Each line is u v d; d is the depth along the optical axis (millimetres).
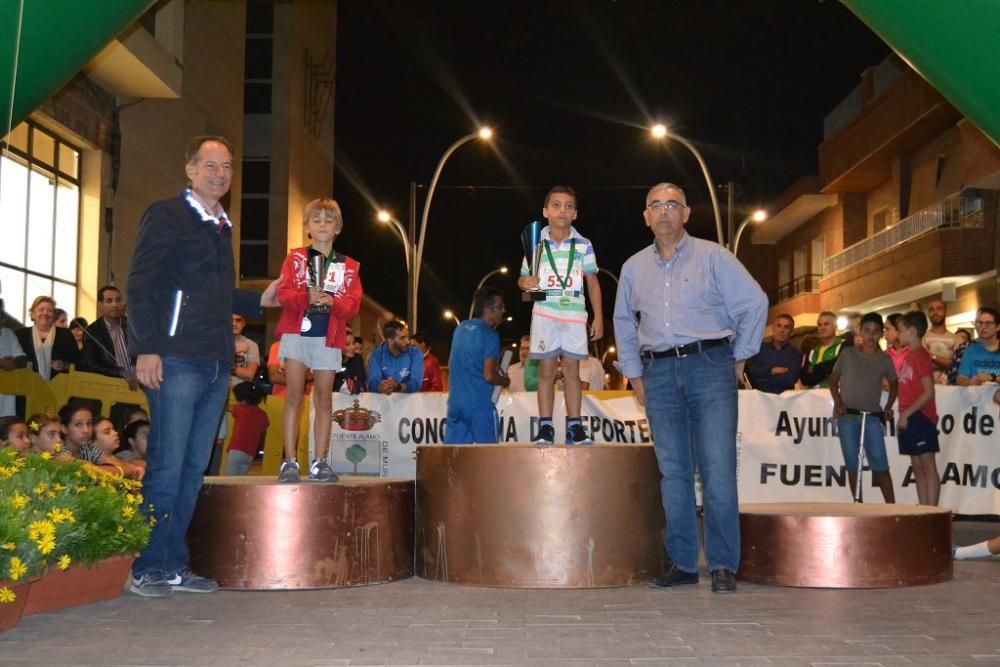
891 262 30328
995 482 10195
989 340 10430
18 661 4121
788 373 11172
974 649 4320
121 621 5000
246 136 32188
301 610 5316
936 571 6227
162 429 5777
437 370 13477
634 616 5137
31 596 5176
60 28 5965
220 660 4148
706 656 4195
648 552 6297
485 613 5230
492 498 6164
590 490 6148
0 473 5250
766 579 6223
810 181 37594
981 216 26156
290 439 6441
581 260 7188
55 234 16047
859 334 9016
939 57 5305
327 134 38406
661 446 6250
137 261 5699
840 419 9133
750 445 10555
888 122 30609
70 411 8188
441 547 6363
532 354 7125
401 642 4496
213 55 23016
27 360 9469
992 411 10258
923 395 9078
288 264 6422
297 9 32906
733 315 6070
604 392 10992
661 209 6152
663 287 6250
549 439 7117
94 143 16719
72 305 16641
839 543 6074
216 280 5910
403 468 10773
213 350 5840
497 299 8562
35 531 4723
